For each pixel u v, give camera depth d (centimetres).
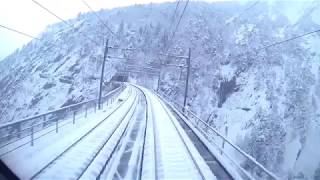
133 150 1488
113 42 16650
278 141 7856
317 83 10038
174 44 13988
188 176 1121
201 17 15675
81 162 1180
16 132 1264
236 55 12256
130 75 11881
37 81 15462
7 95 15075
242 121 9444
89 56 15238
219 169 1230
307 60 11138
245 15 14675
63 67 15700
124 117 2588
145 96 5394
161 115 2819
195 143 1692
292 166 7206
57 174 1040
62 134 1691
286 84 10325
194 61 12144
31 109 13400
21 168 1036
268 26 13375
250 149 7631
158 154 1398
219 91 11238
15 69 18925
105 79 12169
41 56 18588
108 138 1636
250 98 10275
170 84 11100
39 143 1435
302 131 8444
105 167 1209
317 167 6706
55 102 13125
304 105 9288
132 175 1130
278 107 9494
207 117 10656
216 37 14162
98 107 3441
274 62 11325
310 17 13125
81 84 13075
